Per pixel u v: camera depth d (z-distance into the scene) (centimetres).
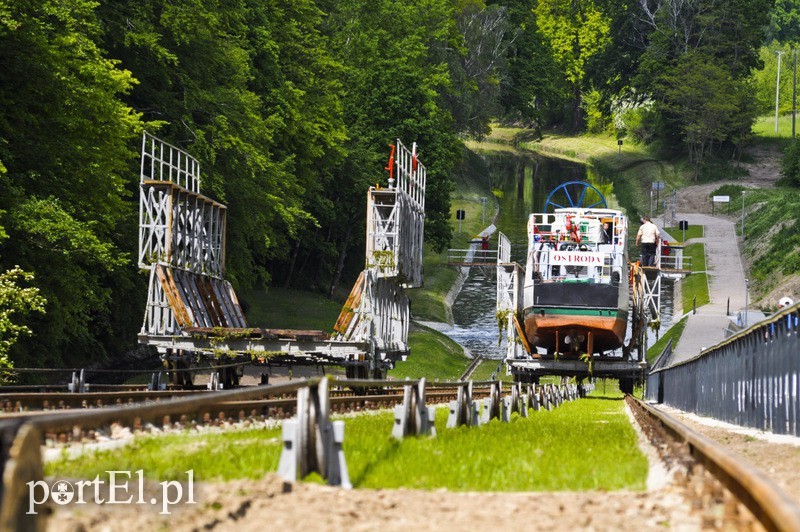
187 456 4284
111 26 16138
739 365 9244
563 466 4609
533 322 15275
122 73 13438
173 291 12194
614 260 15100
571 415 10875
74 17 13550
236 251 18812
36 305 10300
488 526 3081
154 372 10912
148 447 4619
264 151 19575
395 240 15225
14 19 11875
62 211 11956
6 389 9138
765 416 7900
